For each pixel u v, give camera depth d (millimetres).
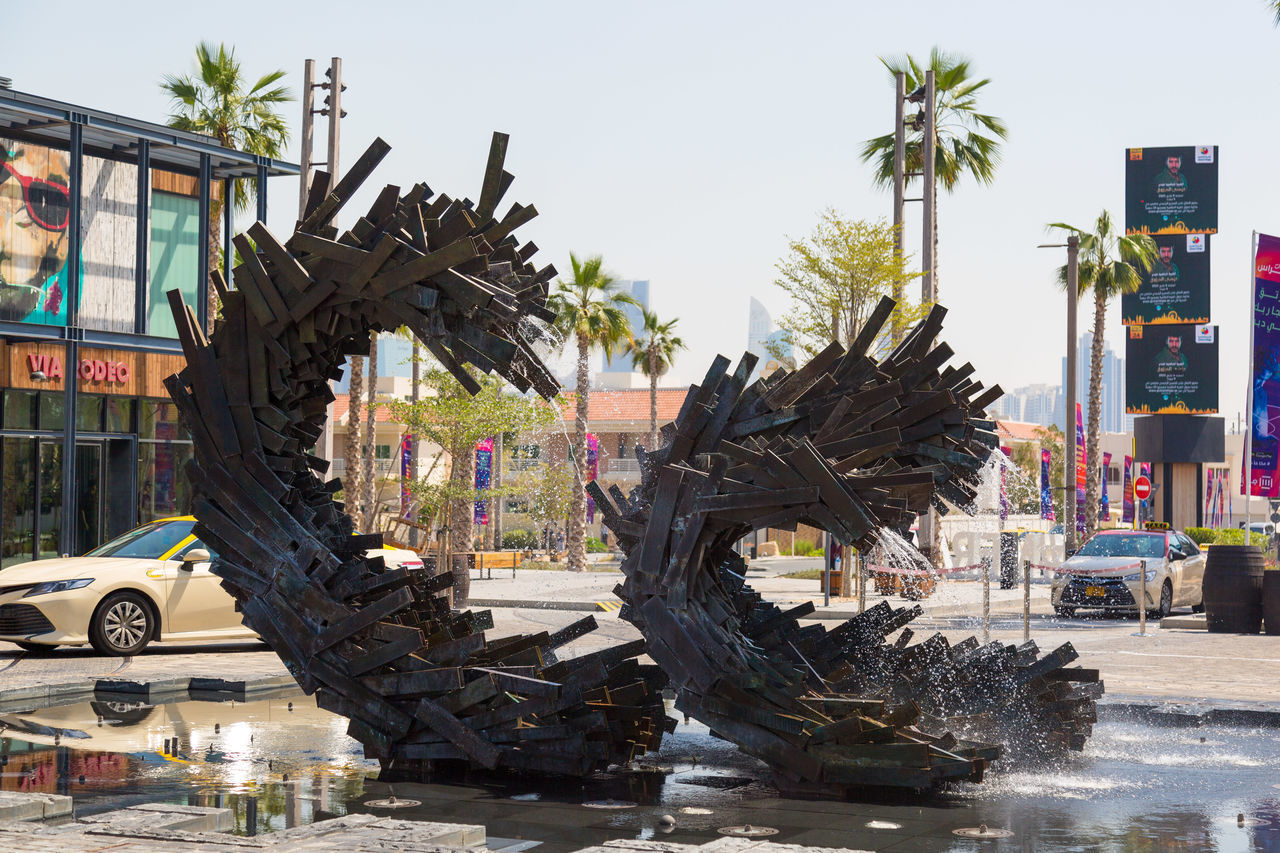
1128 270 50250
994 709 9148
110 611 15734
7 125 26516
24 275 27391
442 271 7926
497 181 8250
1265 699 11961
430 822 6301
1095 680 9867
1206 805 7543
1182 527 61406
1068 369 41031
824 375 8070
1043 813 7312
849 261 30797
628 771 8672
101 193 29016
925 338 8531
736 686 7930
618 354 54000
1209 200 60469
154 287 30172
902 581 24297
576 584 35656
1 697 11734
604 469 77188
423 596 9359
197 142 27703
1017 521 40000
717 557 8477
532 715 8281
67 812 6684
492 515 61500
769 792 7941
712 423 8141
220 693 12695
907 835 6727
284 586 8633
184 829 6262
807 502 7637
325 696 8602
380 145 8430
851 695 8891
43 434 28078
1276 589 21203
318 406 9148
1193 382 60750
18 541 27625
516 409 37750
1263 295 29984
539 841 6523
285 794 7719
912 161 37375
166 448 30812
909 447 8344
